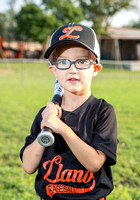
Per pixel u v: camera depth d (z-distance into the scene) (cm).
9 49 4494
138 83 1680
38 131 163
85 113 152
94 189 148
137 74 2345
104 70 2506
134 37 3209
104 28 3856
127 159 407
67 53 146
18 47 4647
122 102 931
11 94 1165
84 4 4019
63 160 149
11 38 6950
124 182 342
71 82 147
